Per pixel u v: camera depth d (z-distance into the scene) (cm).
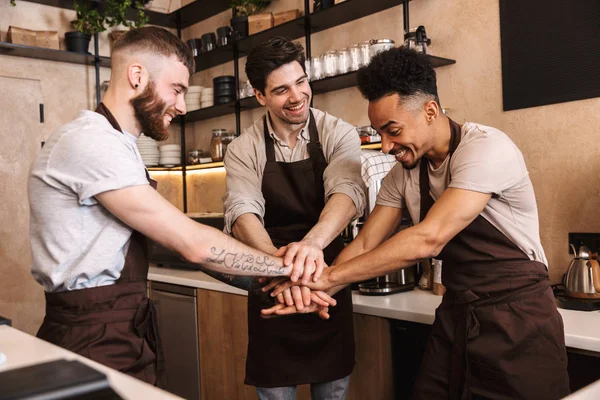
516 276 143
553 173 237
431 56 257
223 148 385
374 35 308
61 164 133
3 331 137
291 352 190
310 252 167
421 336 197
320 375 189
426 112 142
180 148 429
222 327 275
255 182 198
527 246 144
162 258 346
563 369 143
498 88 255
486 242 146
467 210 138
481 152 138
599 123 223
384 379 208
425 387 157
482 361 145
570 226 232
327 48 335
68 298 140
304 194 195
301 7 350
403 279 233
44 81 388
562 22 232
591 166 226
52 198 135
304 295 170
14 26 369
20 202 379
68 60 393
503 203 143
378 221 172
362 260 158
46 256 140
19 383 75
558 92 235
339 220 179
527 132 245
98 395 75
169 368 314
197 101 405
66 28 399
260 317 193
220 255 148
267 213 202
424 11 282
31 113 382
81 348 138
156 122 151
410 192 161
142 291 150
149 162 412
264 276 167
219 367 278
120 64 146
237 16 363
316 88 325
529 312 142
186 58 153
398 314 198
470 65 264
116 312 143
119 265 144
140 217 135
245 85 362
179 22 437
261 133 199
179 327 305
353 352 197
